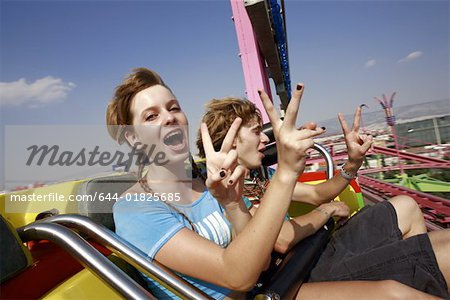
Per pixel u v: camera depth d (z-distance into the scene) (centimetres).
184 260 100
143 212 112
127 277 77
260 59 384
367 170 443
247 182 221
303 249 146
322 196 203
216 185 89
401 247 141
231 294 120
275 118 91
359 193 251
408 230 178
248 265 88
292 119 88
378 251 144
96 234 90
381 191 423
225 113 176
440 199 333
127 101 123
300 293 129
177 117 125
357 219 176
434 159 363
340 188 198
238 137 175
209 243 100
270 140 216
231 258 90
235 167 90
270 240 88
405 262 137
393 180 408
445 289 128
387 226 165
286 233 153
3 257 79
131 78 124
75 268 108
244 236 89
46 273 97
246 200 170
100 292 91
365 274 143
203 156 190
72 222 92
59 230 83
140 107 121
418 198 360
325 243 177
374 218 170
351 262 149
